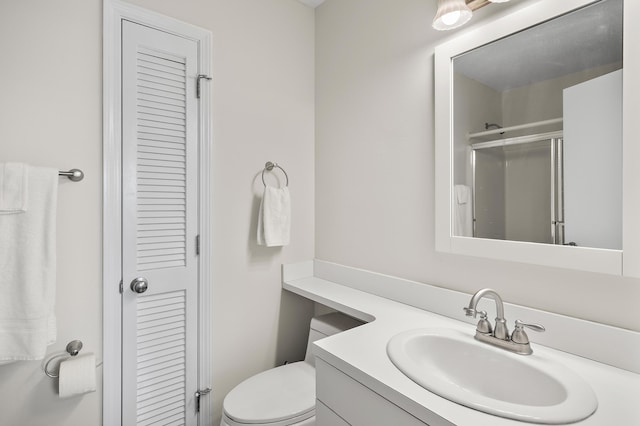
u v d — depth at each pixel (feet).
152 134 4.82
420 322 4.11
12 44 3.85
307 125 6.65
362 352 3.26
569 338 3.26
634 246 2.86
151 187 4.82
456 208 4.22
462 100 4.14
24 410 3.98
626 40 2.89
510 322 3.71
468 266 4.17
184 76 5.11
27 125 3.93
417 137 4.77
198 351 5.27
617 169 2.97
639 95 2.82
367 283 5.50
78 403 4.27
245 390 4.61
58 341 4.15
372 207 5.50
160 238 4.91
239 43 5.70
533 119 3.52
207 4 5.32
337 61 6.19
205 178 5.30
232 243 5.64
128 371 4.62
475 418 2.26
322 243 6.57
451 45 4.23
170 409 5.01
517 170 3.66
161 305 4.93
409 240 4.91
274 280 6.20
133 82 4.65
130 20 4.62
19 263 3.66
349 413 3.07
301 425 4.13
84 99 4.29
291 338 6.46
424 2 4.67
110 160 4.45
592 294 3.18
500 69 3.78
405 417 2.54
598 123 3.08
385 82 5.25
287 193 5.97
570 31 3.26
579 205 3.21
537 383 2.89
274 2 6.17
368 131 5.56
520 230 3.63
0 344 3.57
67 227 4.18
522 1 3.61
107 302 4.43
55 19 4.10
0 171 3.57
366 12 5.58
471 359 3.37
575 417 2.22
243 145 5.75
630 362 2.91
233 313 5.66
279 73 6.23
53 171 3.85
